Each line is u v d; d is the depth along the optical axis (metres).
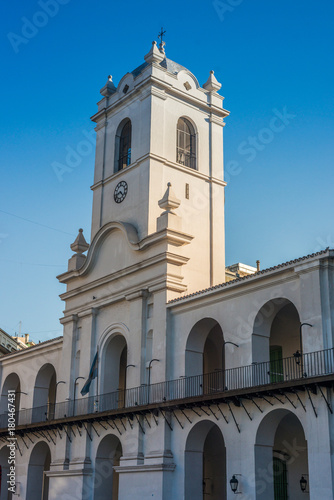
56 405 37.91
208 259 36.34
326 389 23.75
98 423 34.59
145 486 30.19
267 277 27.20
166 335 31.59
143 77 38.09
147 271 33.81
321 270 25.20
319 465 23.36
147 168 35.94
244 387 26.73
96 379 35.78
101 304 36.56
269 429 26.47
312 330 24.86
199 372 30.84
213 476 33.56
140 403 31.70
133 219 36.31
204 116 39.59
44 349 41.72
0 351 59.44
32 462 40.22
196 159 38.28
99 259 37.66
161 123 37.12
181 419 29.84
